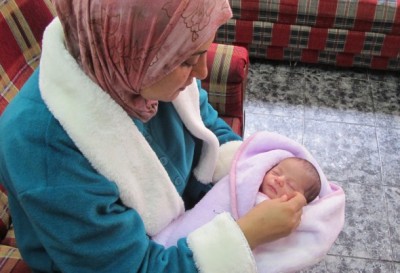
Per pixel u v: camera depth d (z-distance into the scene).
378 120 2.08
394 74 2.32
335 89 2.23
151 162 0.77
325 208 1.00
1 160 0.68
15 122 0.67
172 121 0.88
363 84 2.26
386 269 1.56
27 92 0.71
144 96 0.70
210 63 1.29
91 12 0.60
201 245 0.79
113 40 0.62
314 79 2.27
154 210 0.83
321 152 1.93
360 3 2.03
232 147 1.09
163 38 0.61
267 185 1.03
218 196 1.00
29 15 1.07
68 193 0.66
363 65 2.28
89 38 0.62
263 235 0.83
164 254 0.79
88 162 0.69
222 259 0.78
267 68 2.32
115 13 0.59
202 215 0.98
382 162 1.90
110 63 0.64
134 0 0.58
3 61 1.01
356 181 1.82
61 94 0.68
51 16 1.11
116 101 0.71
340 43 2.18
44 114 0.67
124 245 0.73
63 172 0.66
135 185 0.76
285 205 0.85
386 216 1.71
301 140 1.98
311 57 2.28
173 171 0.88
